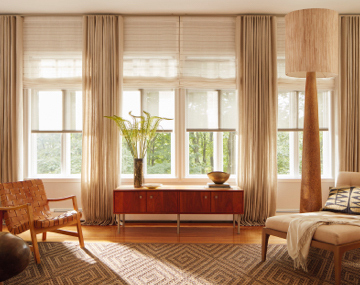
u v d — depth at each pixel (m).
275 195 4.39
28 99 4.61
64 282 2.53
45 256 3.13
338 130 4.47
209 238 3.73
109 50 4.44
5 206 3.11
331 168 4.64
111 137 4.39
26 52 4.53
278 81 4.52
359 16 4.45
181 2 4.11
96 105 4.39
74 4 4.16
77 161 4.73
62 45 4.52
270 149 4.39
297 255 2.66
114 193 3.94
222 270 2.77
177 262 2.96
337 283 2.43
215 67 4.54
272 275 2.67
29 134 4.62
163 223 4.46
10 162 4.41
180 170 4.55
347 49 4.47
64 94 4.63
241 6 4.23
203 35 4.52
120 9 4.32
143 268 2.82
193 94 4.59
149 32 4.52
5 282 2.53
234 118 4.59
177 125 4.55
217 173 4.07
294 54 3.30
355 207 3.17
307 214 3.12
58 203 4.59
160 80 4.51
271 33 4.46
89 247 3.40
